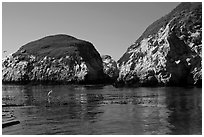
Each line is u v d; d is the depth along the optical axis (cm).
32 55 17462
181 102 4978
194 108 4212
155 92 7288
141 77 9631
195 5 12444
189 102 4950
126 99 5797
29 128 2964
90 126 3050
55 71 15875
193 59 9175
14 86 14050
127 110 4172
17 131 2831
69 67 15825
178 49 9388
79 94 7519
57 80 15488
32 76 16062
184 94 6481
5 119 3362
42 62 16612
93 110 4244
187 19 11494
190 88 8319
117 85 10375
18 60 16862
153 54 9738
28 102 5425
